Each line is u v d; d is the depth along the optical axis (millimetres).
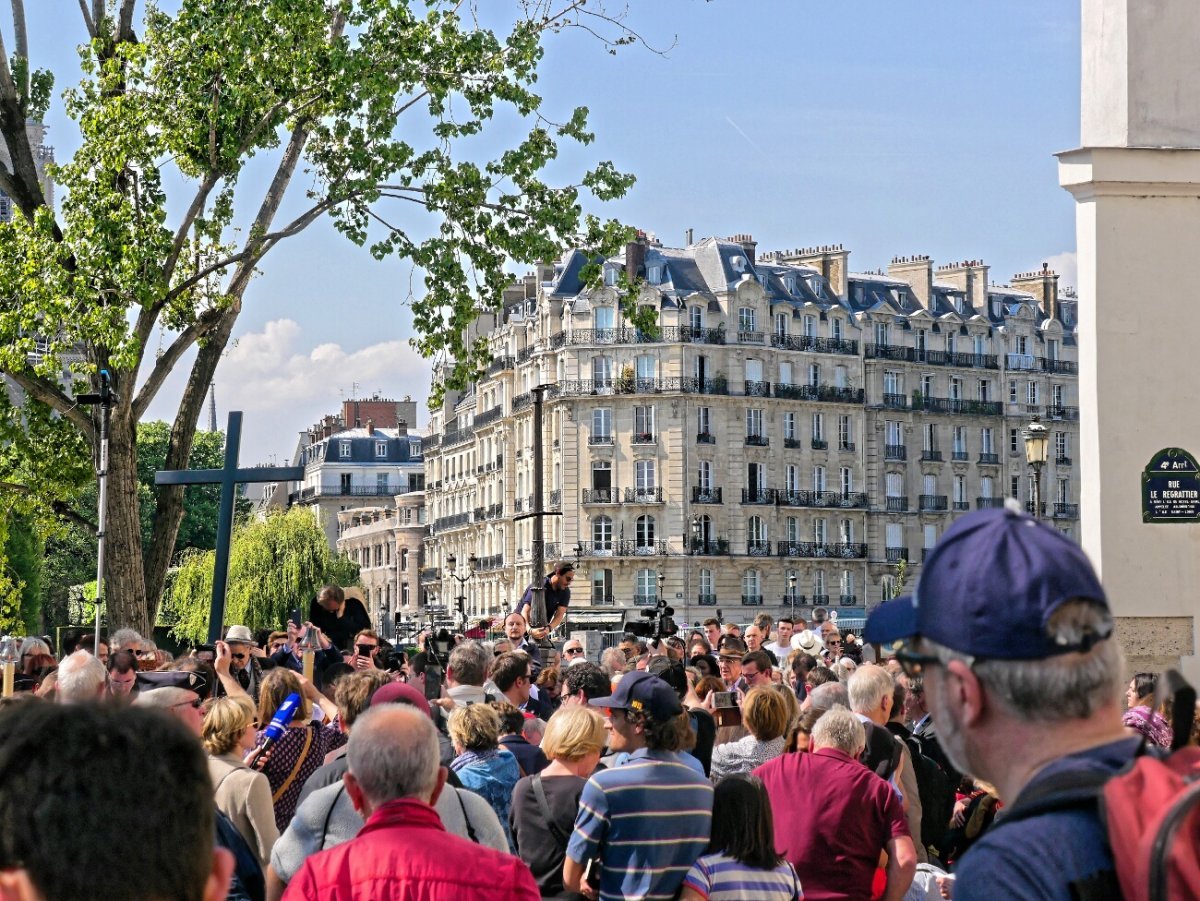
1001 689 2771
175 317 23469
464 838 5957
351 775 5566
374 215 22500
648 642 18281
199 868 2373
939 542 2928
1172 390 11758
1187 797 2475
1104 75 11812
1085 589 2779
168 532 23062
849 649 23281
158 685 10086
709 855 7039
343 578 95062
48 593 93000
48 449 23078
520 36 22125
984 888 2639
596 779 7207
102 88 21500
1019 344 116750
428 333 22719
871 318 109750
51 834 2252
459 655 11086
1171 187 11727
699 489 101625
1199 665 11688
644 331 22953
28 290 20828
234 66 21016
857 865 7348
